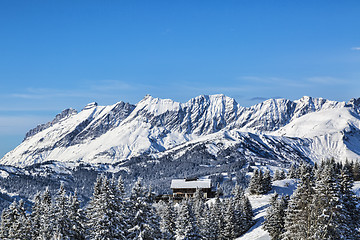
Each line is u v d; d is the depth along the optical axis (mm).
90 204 72688
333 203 73500
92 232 59406
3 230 82000
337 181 75438
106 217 57969
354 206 81062
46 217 68688
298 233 76688
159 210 111000
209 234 109562
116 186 60500
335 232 71500
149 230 57250
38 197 85500
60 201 66500
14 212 83625
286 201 111812
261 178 185000
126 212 59281
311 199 85000
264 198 176750
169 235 83438
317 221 72750
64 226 65750
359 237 77438
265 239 115938
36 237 77750
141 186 59031
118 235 57906
